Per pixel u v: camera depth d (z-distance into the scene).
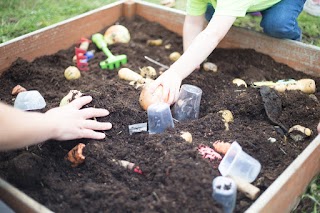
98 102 0.79
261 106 0.82
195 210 0.56
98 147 0.68
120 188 0.62
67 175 0.66
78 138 0.69
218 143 0.70
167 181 0.60
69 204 0.60
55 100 0.87
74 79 0.95
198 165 0.62
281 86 0.88
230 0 0.86
